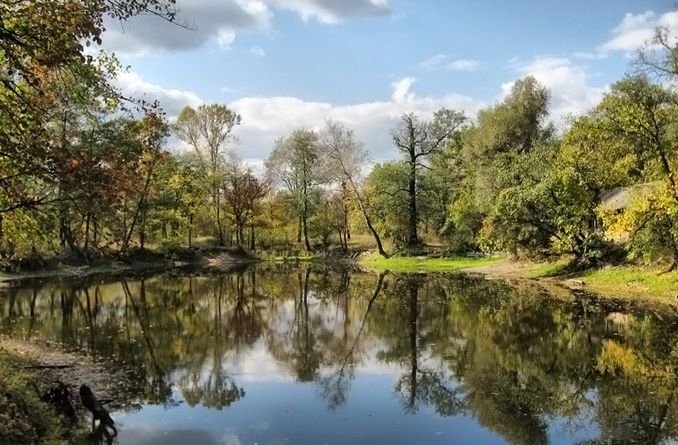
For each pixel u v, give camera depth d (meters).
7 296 30.41
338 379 15.31
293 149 73.56
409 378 15.43
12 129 11.30
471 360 17.41
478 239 41.38
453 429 11.59
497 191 43.38
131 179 12.37
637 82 29.27
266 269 52.75
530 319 23.84
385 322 24.28
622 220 29.20
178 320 24.39
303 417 12.20
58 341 19.02
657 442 10.89
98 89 12.17
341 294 33.75
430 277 43.00
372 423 11.89
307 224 75.38
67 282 37.75
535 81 58.78
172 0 11.02
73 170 11.05
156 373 15.54
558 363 16.78
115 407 12.61
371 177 64.81
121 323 23.20
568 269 38.03
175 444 10.54
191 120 67.56
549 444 10.84
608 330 21.11
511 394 13.93
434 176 66.06
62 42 10.35
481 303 28.58
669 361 16.70
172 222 60.03
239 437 10.98
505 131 57.62
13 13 10.30
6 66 11.56
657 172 29.78
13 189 11.35
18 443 9.12
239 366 16.66
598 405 13.02
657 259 30.78
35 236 12.79
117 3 10.75
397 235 63.53
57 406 11.61
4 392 10.16
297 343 20.11
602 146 33.72
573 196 35.50
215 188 67.44
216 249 65.50
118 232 16.44
